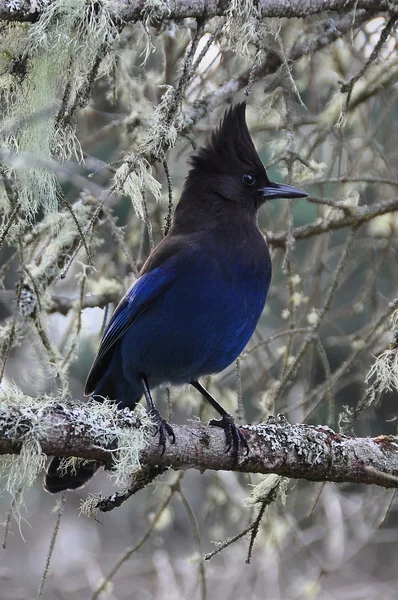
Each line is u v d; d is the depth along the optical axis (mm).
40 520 16641
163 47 11258
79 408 7250
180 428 7902
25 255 10570
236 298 9969
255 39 8469
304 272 12336
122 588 14617
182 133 10695
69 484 9242
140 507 14289
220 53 10555
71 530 16672
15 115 8383
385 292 14836
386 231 12555
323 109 13766
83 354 14789
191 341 9953
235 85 11352
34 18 7863
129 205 14172
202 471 8055
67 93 8211
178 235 10391
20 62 8266
